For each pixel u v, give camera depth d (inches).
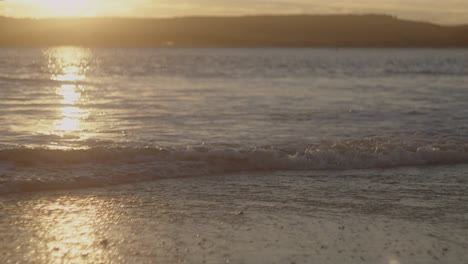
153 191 390.9
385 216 331.6
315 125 727.1
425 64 3415.4
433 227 309.9
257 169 468.1
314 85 1513.3
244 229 304.5
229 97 1113.4
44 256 262.1
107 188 398.3
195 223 316.2
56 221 318.0
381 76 2034.9
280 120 771.4
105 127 695.7
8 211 336.5
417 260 257.1
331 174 454.3
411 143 556.7
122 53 6220.5
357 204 358.9
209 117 794.8
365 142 571.5
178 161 461.1
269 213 337.7
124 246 276.2
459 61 4033.0
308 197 377.4
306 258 259.4
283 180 430.0
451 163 502.0
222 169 459.2
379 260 257.1
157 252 267.6
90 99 1050.7
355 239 287.1
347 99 1093.1
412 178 440.1
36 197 370.3
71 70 2272.4
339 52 7460.6
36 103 961.5
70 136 628.1
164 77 1836.9
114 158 458.6
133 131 666.8
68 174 418.6
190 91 1264.8
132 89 1316.4
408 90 1332.4
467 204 362.0
